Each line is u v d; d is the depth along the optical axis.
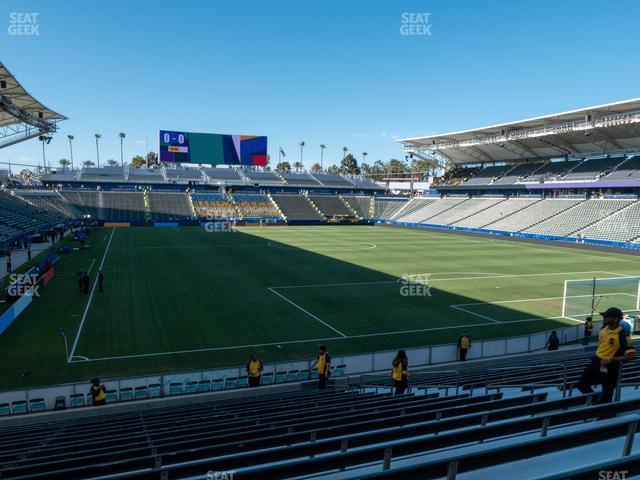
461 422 6.14
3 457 8.64
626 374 11.38
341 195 110.19
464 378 15.93
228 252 52.78
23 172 99.94
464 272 42.31
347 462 4.57
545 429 5.43
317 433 7.33
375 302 31.11
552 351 21.62
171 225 86.62
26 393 15.27
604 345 6.79
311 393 15.80
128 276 38.03
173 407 15.05
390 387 16.73
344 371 18.89
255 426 9.61
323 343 23.27
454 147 87.38
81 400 15.93
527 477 4.86
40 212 64.62
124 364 20.16
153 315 27.28
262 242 62.97
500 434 5.20
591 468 3.92
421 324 26.52
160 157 87.69
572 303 31.36
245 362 20.67
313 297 32.19
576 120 65.38
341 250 56.22
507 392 12.16
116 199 90.50
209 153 90.50
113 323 25.67
